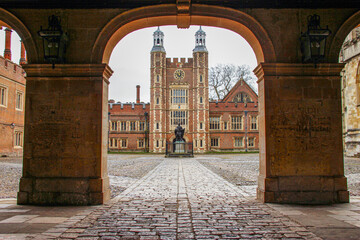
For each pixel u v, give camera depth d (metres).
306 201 5.98
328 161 6.09
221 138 45.53
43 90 6.15
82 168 6.02
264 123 6.17
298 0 6.26
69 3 6.20
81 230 4.08
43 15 6.19
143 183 9.34
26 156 6.06
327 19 6.28
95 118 6.09
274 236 3.81
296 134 6.13
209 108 45.91
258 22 6.23
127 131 46.09
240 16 6.24
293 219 4.66
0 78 25.30
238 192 7.48
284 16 6.29
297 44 6.27
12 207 5.69
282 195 6.01
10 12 6.10
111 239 3.70
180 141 31.28
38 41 6.19
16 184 9.27
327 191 6.01
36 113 6.11
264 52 6.28
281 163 6.07
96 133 6.07
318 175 6.06
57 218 4.77
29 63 6.17
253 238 3.74
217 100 48.78
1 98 25.75
